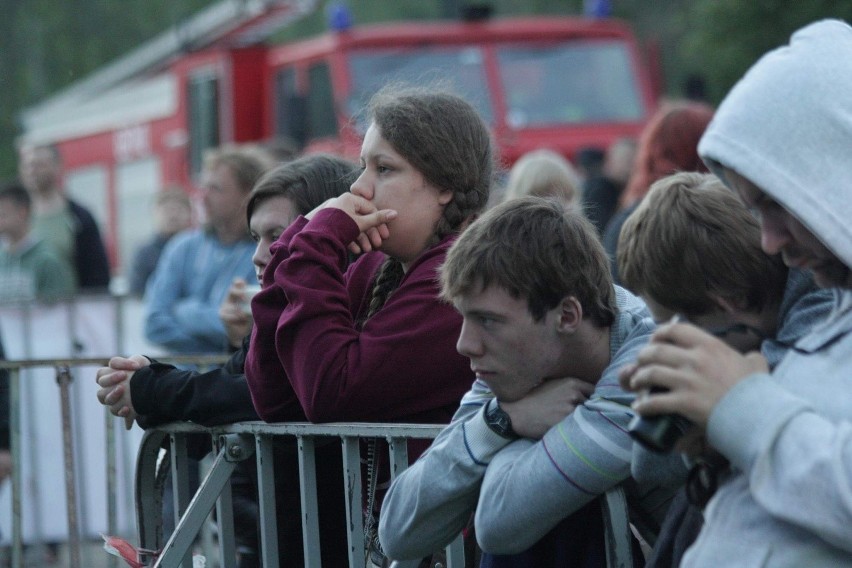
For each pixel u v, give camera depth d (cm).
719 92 3716
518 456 577
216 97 3247
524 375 579
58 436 1622
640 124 2930
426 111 736
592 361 586
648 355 473
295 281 714
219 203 1523
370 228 726
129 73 3912
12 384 1105
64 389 1047
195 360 1040
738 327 523
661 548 556
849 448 438
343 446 705
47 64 9531
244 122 3170
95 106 4091
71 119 4294
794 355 492
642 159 1277
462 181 734
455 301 580
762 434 451
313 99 2941
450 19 3466
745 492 488
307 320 707
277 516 796
